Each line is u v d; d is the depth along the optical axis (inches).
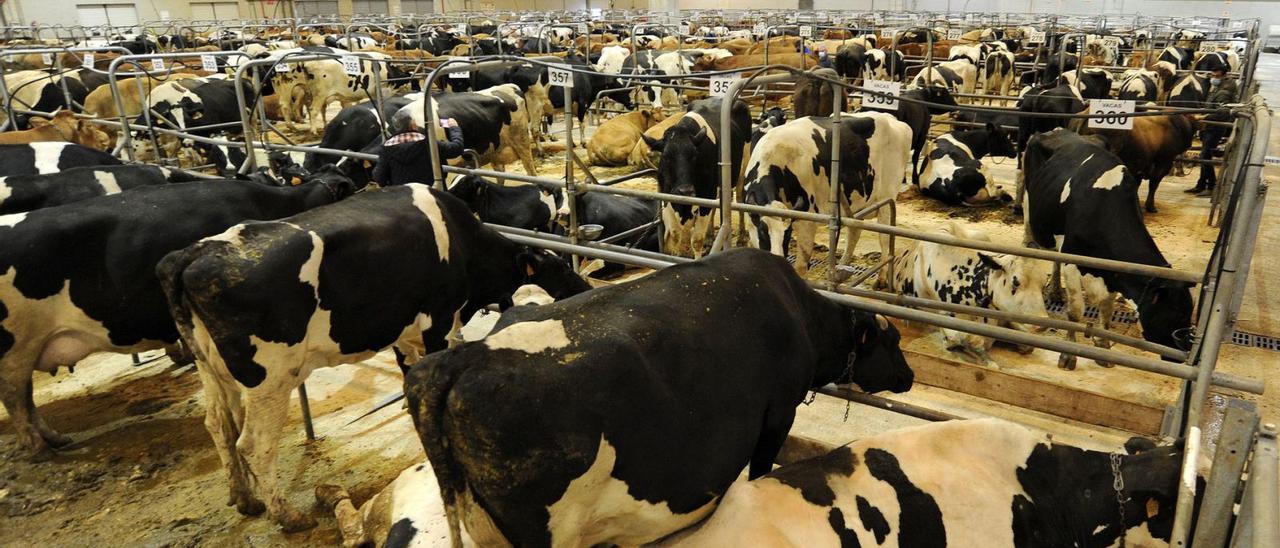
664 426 98.3
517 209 275.4
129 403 200.8
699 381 103.6
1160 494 113.3
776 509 107.3
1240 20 1053.2
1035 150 242.8
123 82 452.8
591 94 570.3
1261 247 303.7
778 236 225.8
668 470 99.9
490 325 248.8
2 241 151.5
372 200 156.8
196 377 215.3
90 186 209.9
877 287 262.2
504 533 93.0
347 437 183.9
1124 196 199.9
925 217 350.3
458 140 240.1
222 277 128.2
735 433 108.5
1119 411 179.3
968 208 364.5
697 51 683.4
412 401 91.2
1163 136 332.5
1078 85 466.0
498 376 88.3
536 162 502.3
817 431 181.9
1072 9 1342.3
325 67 542.0
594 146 480.4
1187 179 425.1
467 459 89.7
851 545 107.5
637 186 418.0
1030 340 144.6
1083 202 205.6
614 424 92.9
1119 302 251.1
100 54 648.4
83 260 157.8
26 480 166.9
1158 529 115.3
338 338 146.6
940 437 122.0
